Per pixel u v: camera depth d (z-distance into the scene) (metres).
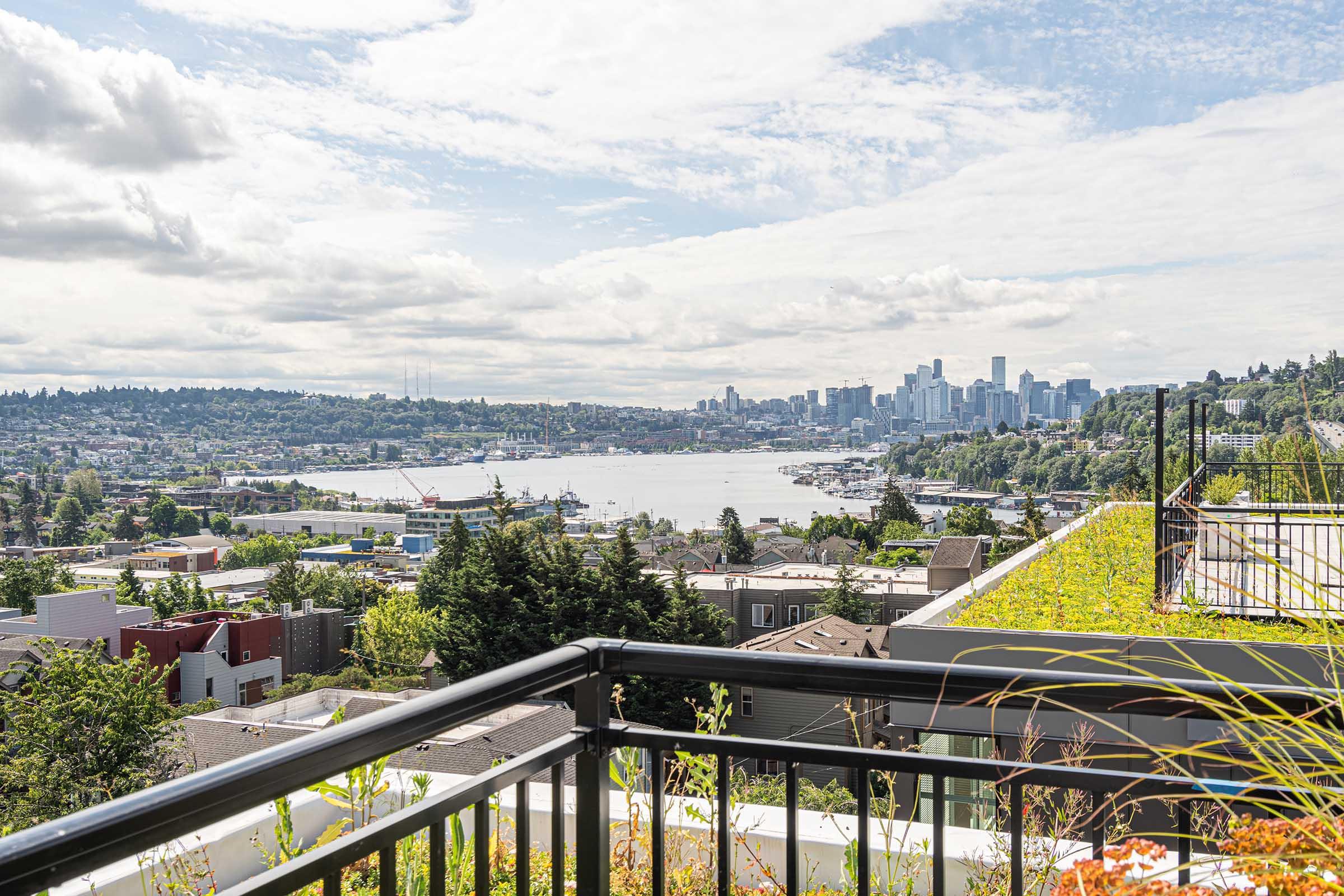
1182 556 5.53
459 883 2.18
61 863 0.72
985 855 2.34
